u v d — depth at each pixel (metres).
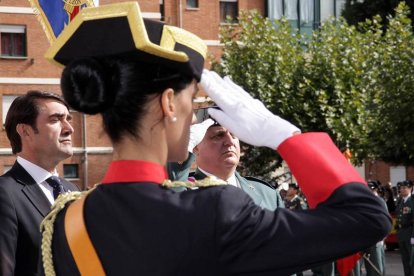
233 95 2.03
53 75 27.91
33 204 4.02
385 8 30.08
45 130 4.16
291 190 17.59
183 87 1.99
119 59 1.94
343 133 20.80
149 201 1.92
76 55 1.99
